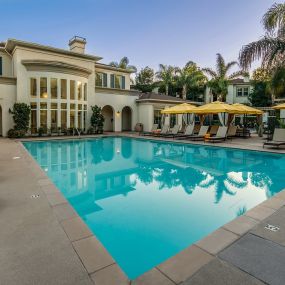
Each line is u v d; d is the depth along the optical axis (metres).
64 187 7.46
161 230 4.64
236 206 5.88
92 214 5.40
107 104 25.64
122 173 9.30
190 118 30.19
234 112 17.91
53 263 2.88
